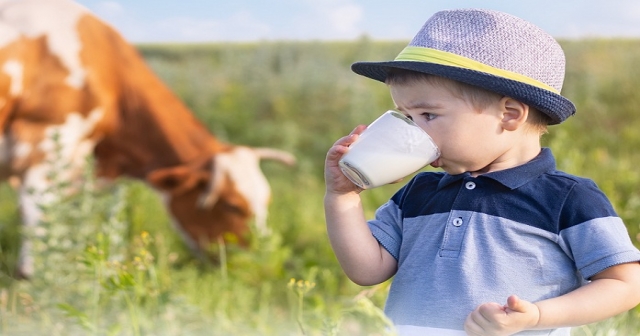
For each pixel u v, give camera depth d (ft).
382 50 50.24
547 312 6.72
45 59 20.47
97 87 21.03
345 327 9.60
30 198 19.76
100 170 22.24
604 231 6.96
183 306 10.78
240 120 39.22
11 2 20.95
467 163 7.38
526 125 7.50
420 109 7.39
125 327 9.93
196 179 21.74
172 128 22.38
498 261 7.06
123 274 9.58
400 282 7.48
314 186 30.37
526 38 7.50
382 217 8.01
